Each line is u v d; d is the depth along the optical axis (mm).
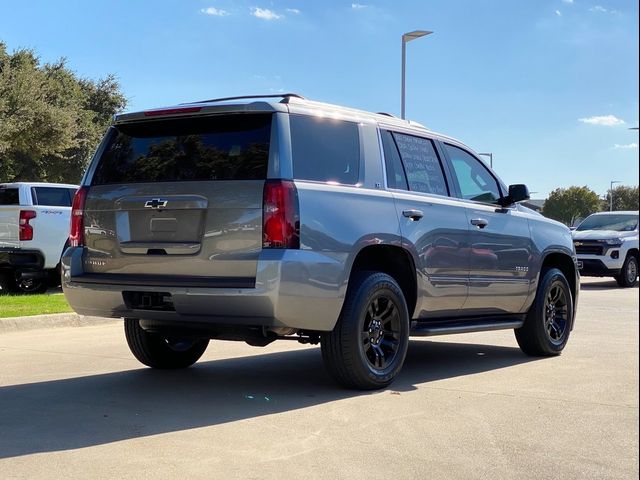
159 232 5566
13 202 13492
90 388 6000
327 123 5773
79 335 9211
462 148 7312
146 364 6789
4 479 3807
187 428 4785
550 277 7812
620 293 17219
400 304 6039
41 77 28156
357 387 5879
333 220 5469
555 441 4574
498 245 7141
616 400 5680
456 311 6797
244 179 5316
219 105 5516
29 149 27750
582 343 8859
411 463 4117
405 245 6047
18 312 10211
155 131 5883
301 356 7734
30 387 6035
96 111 36562
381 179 6066
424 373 6809
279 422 4941
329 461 4133
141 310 5605
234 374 6656
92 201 5965
